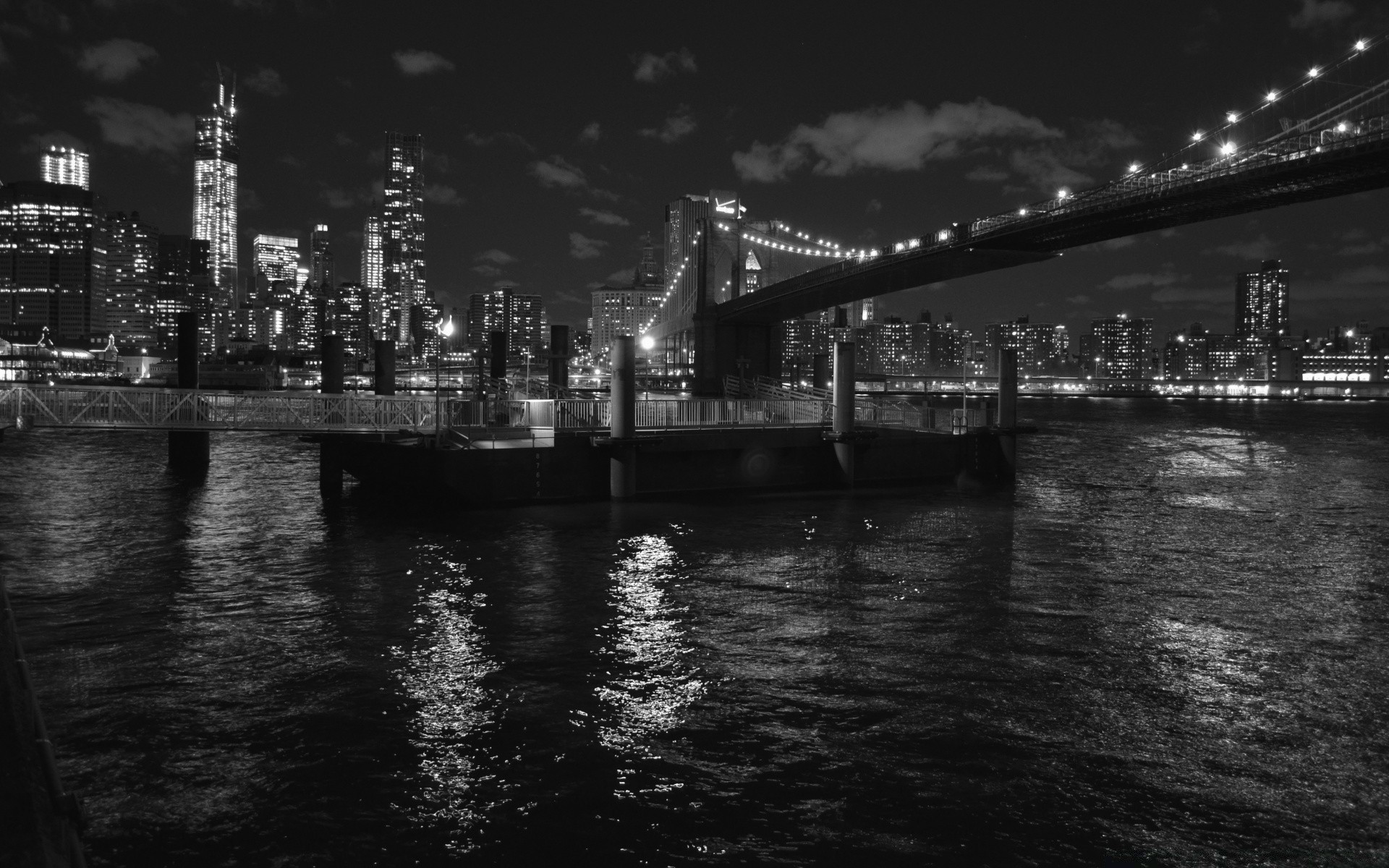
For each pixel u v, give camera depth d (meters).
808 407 43.09
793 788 12.06
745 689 15.52
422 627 19.03
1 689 6.86
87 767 12.54
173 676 16.09
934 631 18.95
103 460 54.66
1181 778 12.34
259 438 74.12
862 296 116.00
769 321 135.38
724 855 10.55
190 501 36.84
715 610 20.52
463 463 32.81
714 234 157.38
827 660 17.11
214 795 11.80
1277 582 23.81
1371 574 24.89
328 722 14.07
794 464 39.41
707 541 28.20
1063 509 36.69
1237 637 18.83
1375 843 10.81
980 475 43.78
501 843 10.77
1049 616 20.28
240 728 13.83
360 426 36.41
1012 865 10.37
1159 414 175.88
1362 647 18.11
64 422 33.25
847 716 14.39
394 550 26.58
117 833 10.90
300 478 45.12
